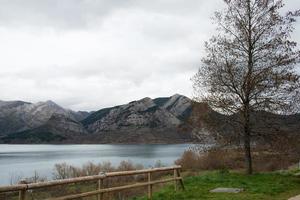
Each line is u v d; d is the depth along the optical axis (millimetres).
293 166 35938
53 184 10977
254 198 15383
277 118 23531
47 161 99688
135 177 28297
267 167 34281
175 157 101750
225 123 23859
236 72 23422
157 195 16047
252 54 23688
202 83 24156
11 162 99562
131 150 182000
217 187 18344
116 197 18344
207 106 23641
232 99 23406
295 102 22953
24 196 10188
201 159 38812
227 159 37719
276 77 22531
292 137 23062
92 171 31719
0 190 9453
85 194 12133
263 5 23391
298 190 18219
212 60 23906
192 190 17375
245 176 22578
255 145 24500
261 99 23328
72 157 117438
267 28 23422
